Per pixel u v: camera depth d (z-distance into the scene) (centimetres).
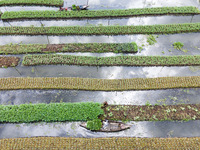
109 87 1269
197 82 1288
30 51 1489
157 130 1079
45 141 1020
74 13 1823
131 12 1848
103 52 1506
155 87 1269
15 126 1093
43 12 1834
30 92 1252
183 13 1870
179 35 1653
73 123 1106
